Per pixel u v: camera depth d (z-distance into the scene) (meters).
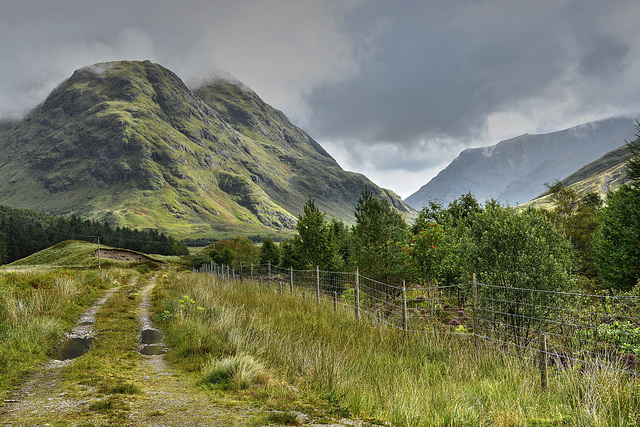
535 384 5.30
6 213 153.12
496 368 6.09
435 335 8.16
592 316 6.77
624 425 3.94
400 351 7.68
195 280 27.27
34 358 8.09
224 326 9.85
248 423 4.22
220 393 5.56
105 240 140.50
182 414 4.57
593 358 5.76
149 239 155.00
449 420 4.25
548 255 7.86
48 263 68.56
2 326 9.77
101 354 8.70
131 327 12.63
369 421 4.35
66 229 148.25
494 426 4.04
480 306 8.03
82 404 5.01
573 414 4.21
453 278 11.67
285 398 5.21
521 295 7.51
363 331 9.04
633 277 17.28
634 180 16.23
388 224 14.33
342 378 5.81
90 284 24.66
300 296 14.55
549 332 7.09
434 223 12.70
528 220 8.39
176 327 11.20
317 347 7.43
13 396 5.51
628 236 17.38
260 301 13.79
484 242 8.51
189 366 7.45
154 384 6.32
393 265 13.22
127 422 4.23
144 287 29.94
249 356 6.89
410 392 5.04
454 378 5.88
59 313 13.06
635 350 5.34
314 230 19.58
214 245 67.25
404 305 8.64
